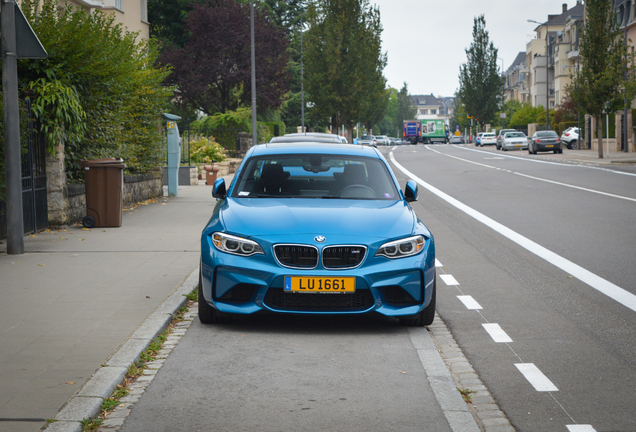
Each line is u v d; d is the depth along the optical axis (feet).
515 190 70.38
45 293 24.81
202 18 146.61
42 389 15.14
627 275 29.27
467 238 40.29
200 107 157.38
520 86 439.22
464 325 21.91
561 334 20.71
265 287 20.08
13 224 33.01
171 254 33.35
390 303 20.65
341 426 13.79
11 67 32.35
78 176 47.60
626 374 16.98
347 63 205.05
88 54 44.27
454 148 236.84
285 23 220.64
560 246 36.83
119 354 17.67
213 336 20.42
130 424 13.88
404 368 17.49
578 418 14.23
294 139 53.01
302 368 17.48
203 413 14.47
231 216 21.57
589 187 71.61
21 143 37.81
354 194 24.02
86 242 37.09
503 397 15.48
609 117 171.73
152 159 64.85
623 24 193.57
